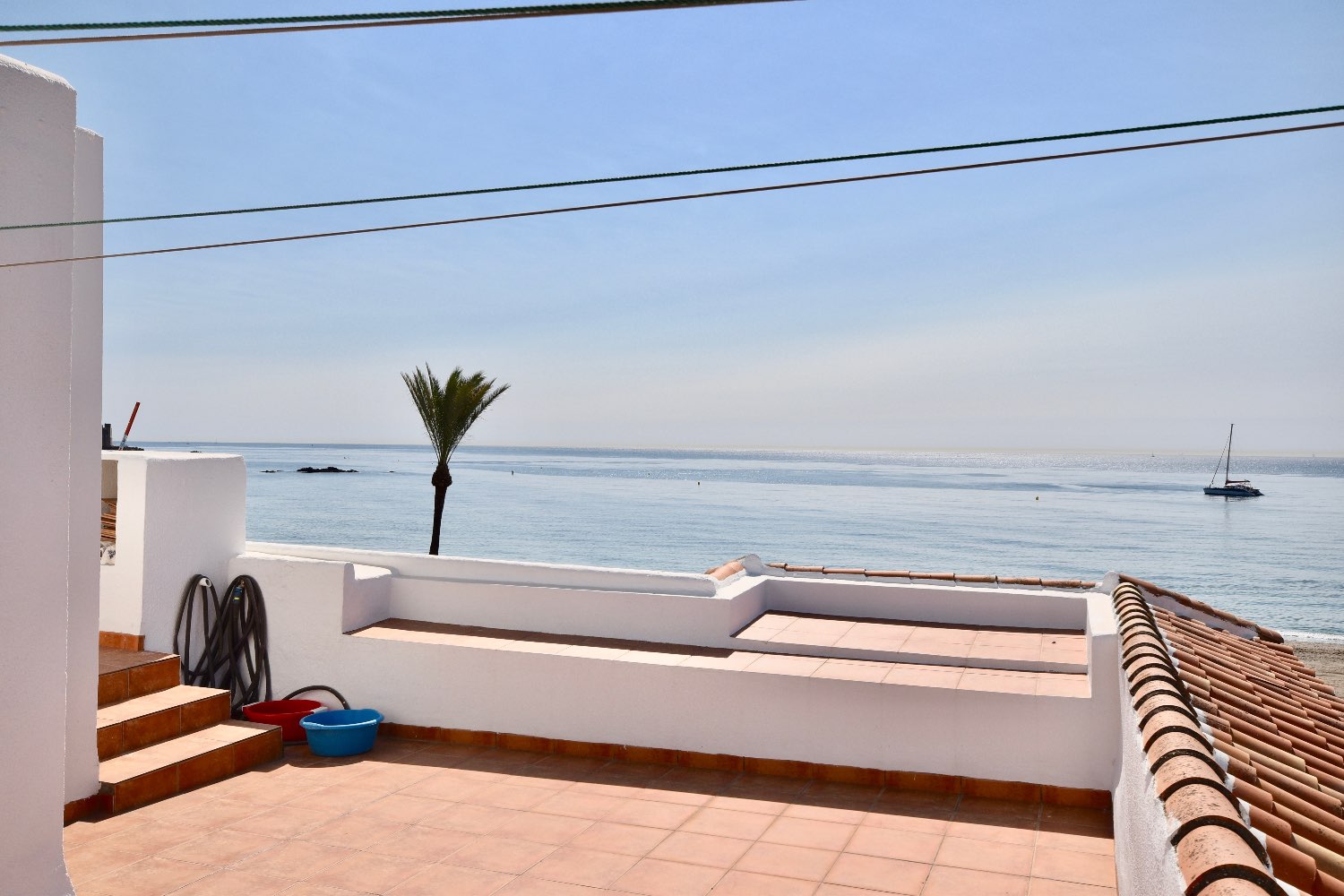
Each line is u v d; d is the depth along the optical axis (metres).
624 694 7.56
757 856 5.80
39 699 4.75
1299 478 176.75
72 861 5.57
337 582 8.29
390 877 5.46
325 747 7.54
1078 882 5.42
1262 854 2.30
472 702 7.93
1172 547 63.03
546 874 5.54
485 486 114.19
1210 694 5.54
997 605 9.09
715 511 83.00
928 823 6.30
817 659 7.79
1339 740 5.39
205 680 8.24
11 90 4.57
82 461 6.02
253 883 5.36
